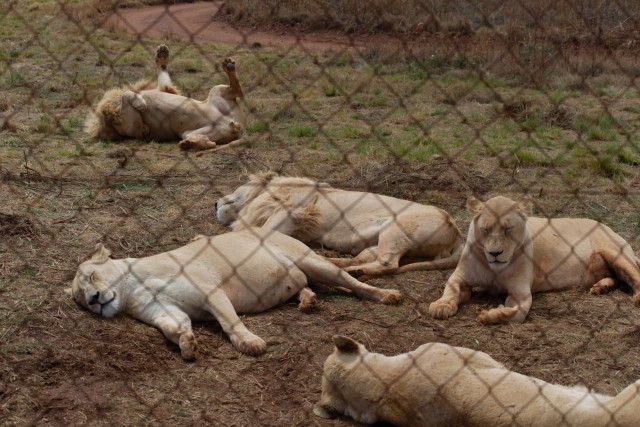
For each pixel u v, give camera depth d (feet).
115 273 19.34
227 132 36.32
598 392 16.57
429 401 14.64
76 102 40.42
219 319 18.78
